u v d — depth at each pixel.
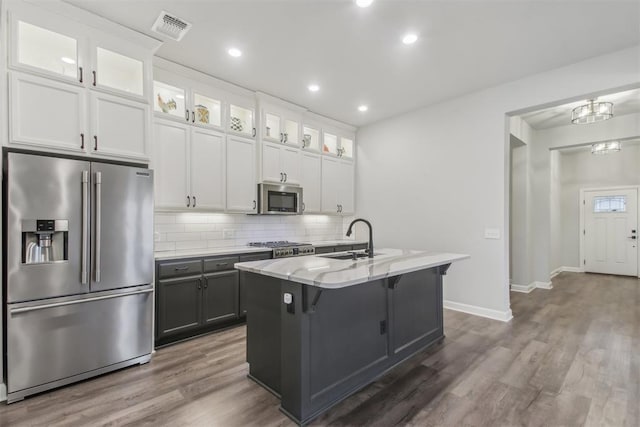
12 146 2.12
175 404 2.01
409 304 2.75
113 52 2.60
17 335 2.05
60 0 2.27
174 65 3.22
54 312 2.18
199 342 3.04
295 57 3.12
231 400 2.06
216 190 3.62
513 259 5.43
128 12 2.42
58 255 2.24
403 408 1.98
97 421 1.83
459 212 4.09
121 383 2.27
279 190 4.20
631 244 6.73
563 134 5.42
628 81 2.91
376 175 5.14
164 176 3.21
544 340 3.09
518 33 2.68
